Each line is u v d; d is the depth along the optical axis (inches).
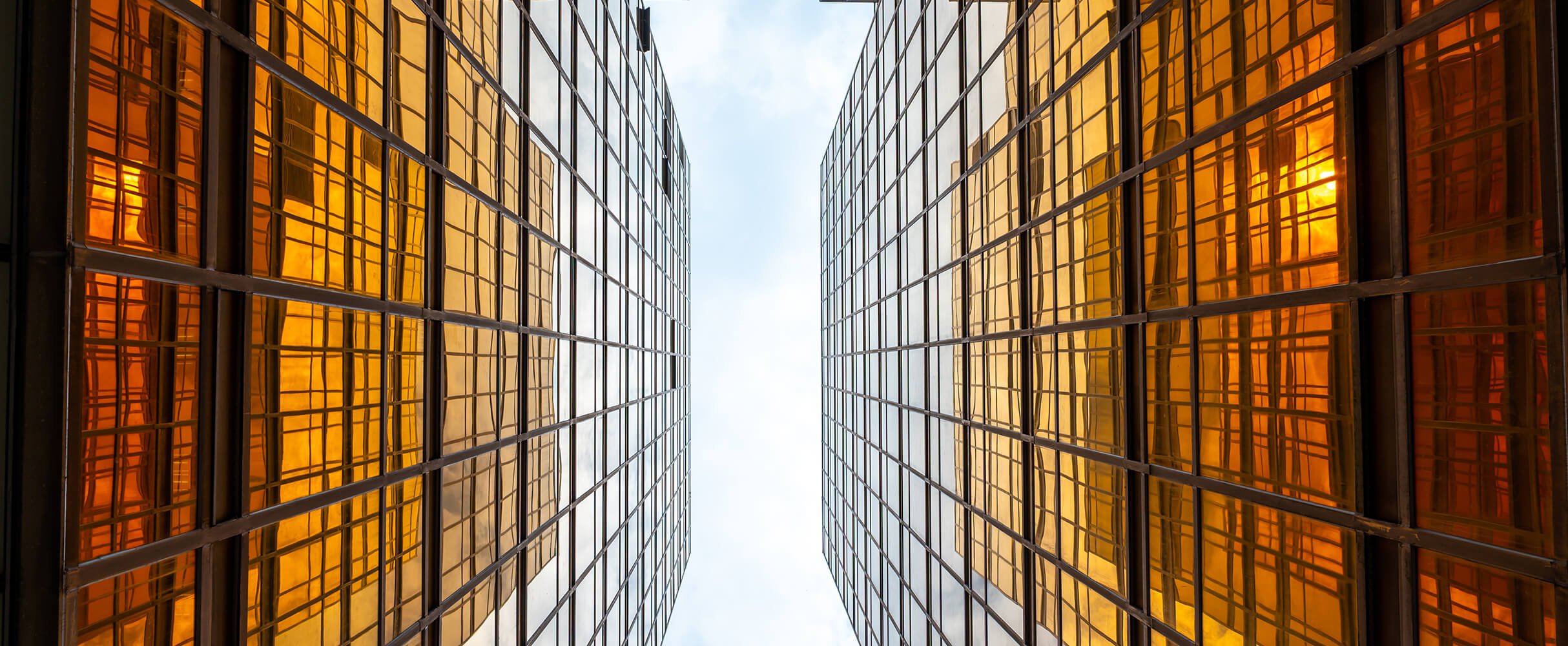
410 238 429.1
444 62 467.8
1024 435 596.1
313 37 344.5
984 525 689.0
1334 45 301.9
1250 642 351.3
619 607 935.7
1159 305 420.5
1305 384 317.4
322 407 350.9
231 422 295.9
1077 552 514.9
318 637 348.8
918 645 898.7
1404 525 271.4
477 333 516.1
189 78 275.9
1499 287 240.5
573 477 737.6
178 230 270.2
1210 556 381.1
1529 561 229.6
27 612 228.7
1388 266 277.7
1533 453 231.3
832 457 1549.0
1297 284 320.2
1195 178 387.2
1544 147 224.7
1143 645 438.9
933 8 831.7
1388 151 276.2
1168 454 414.9
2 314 228.5
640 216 1090.1
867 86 1181.7
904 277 958.4
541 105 648.4
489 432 535.8
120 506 250.7
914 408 909.2
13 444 229.1
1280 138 329.7
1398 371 273.7
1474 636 249.4
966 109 725.3
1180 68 402.0
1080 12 505.4
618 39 936.3
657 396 1239.5
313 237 343.9
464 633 496.4
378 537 397.7
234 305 297.7
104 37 244.8
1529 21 230.2
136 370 256.4
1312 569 314.7
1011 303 621.6
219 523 288.8
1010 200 622.2
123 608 253.1
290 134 328.8
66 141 233.0
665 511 1327.5
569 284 724.0
